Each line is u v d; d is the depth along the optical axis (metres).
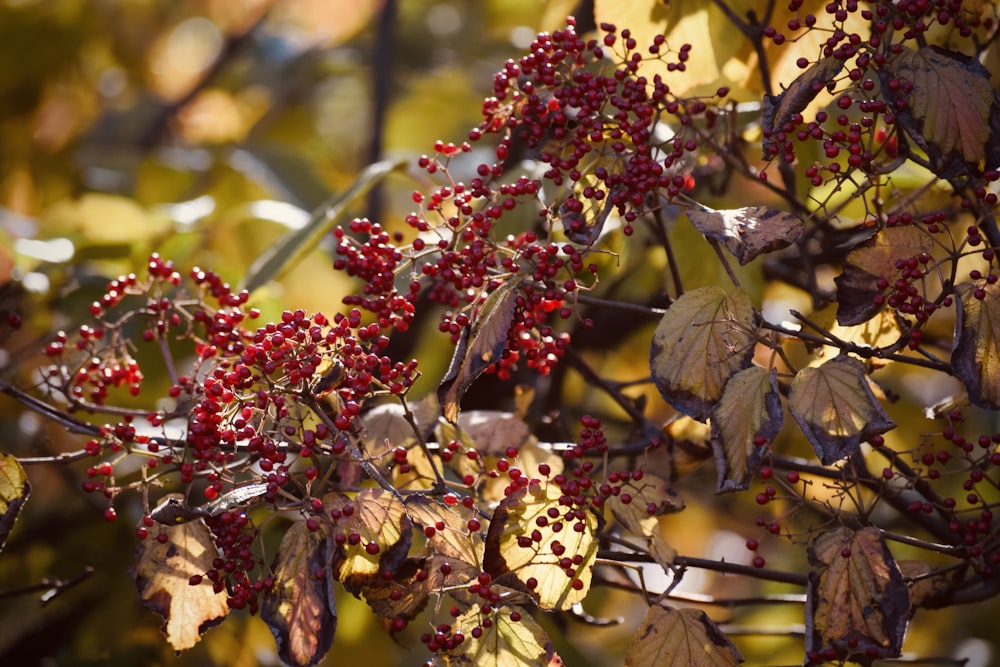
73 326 2.00
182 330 1.96
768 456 1.61
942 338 1.97
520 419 1.75
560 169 1.68
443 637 1.60
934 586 1.69
